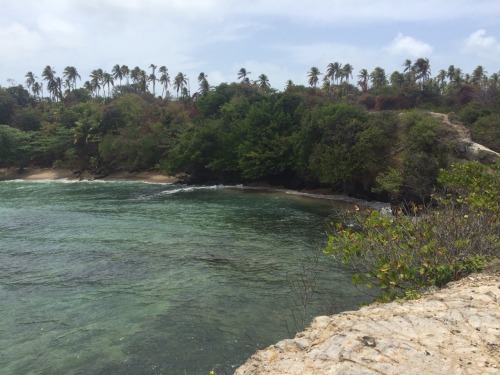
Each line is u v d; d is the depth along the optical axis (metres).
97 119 68.75
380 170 35.03
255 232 24.17
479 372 4.12
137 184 54.78
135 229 25.23
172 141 58.91
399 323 5.36
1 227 26.12
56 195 43.47
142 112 69.25
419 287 7.79
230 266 17.52
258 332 11.52
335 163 37.56
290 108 50.56
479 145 31.91
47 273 16.88
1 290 15.01
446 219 9.01
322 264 17.31
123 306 13.47
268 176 48.50
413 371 4.19
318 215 29.89
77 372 9.79
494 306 5.76
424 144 31.77
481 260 8.10
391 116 37.56
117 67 98.50
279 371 4.59
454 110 50.09
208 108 63.75
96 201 38.38
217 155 50.81
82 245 21.27
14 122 81.31
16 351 10.73
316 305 12.96
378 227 9.23
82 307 13.42
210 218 28.84
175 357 10.34
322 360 4.63
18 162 68.00
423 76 70.94
